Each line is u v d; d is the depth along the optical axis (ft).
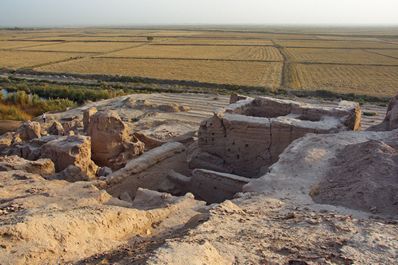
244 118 62.90
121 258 25.70
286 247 27.89
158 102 141.49
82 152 56.34
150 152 62.44
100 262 25.35
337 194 40.29
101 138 61.77
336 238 29.66
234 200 40.42
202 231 29.99
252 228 31.68
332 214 35.12
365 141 52.80
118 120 63.82
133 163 57.31
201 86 175.94
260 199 39.91
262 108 72.28
